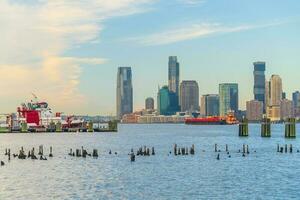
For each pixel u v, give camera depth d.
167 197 93.62
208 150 195.75
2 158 164.50
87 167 138.00
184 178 117.06
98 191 99.81
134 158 155.25
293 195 95.44
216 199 91.69
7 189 102.19
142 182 111.19
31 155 163.62
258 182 111.00
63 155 174.25
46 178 117.25
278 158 162.38
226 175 121.88
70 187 104.56
